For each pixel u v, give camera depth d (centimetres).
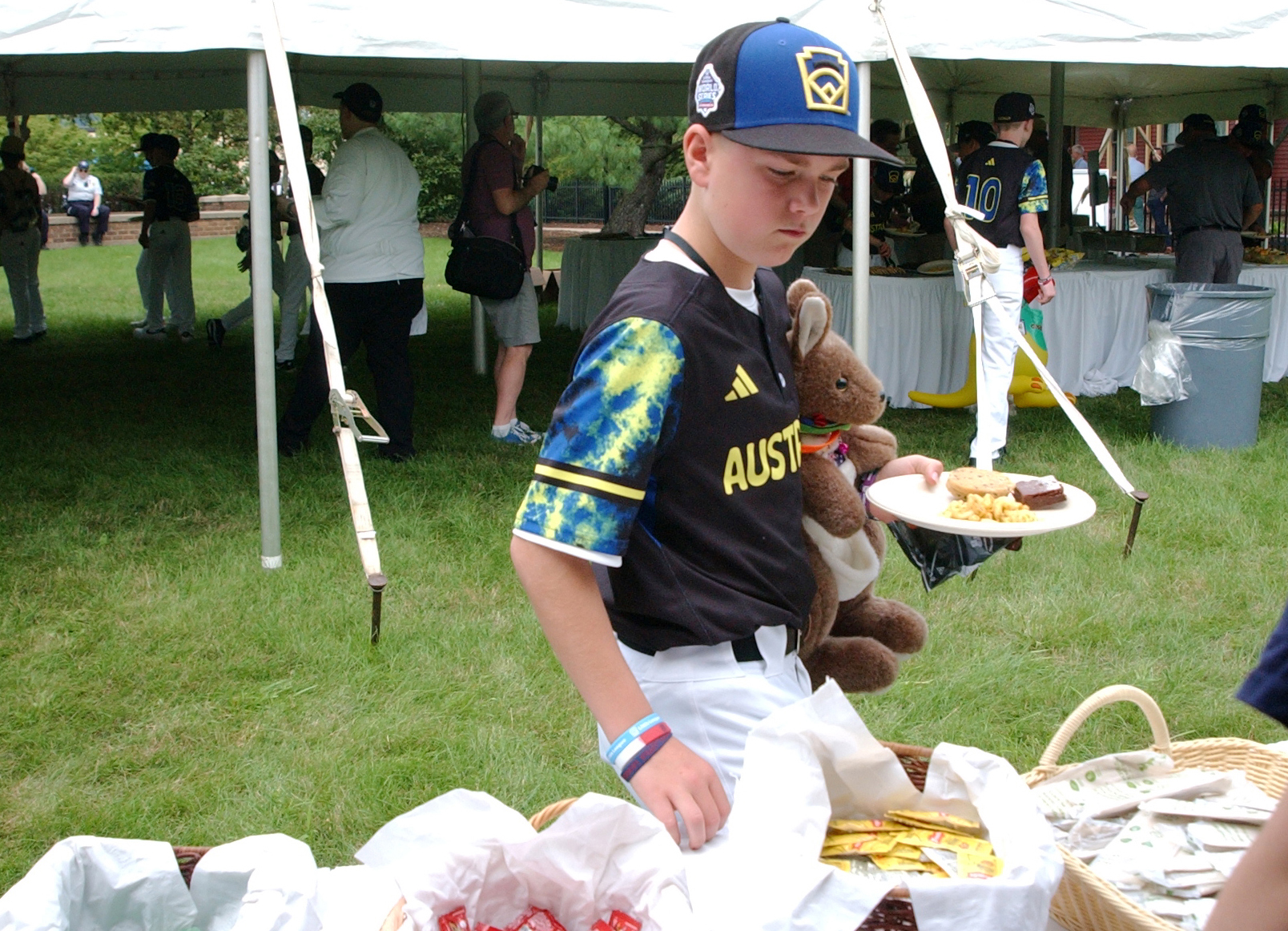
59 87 1180
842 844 138
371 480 595
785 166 135
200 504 556
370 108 616
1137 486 574
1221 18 526
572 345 1112
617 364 139
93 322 1335
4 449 675
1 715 345
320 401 641
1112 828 177
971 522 193
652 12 477
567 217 3020
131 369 980
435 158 2577
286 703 352
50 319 1368
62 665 379
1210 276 776
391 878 128
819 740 139
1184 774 192
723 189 139
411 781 308
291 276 952
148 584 450
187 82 1205
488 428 727
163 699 357
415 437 697
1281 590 436
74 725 341
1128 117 1480
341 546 493
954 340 792
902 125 1342
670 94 1291
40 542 499
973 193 611
